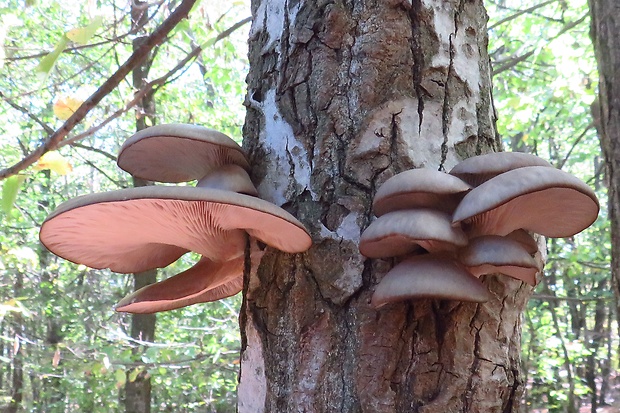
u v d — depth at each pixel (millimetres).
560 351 3297
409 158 536
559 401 3311
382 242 497
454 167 533
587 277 3402
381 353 493
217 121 2967
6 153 3137
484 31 619
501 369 512
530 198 502
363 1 563
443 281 466
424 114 551
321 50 564
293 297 524
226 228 549
